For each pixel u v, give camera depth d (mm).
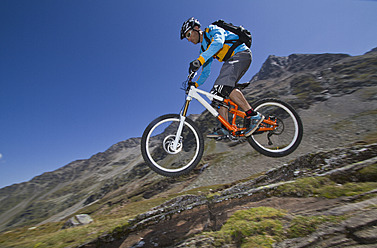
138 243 3100
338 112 90812
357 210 2127
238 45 3662
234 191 4547
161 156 3674
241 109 3631
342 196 2619
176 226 3268
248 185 5172
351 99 101375
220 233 2482
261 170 66688
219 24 3754
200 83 4402
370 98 93375
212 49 3336
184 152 3650
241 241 2252
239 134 3650
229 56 3676
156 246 2865
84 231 5355
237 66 3596
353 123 70750
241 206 3230
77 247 3609
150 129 3617
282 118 3928
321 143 64312
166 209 4012
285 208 2783
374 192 2467
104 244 3408
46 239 5594
